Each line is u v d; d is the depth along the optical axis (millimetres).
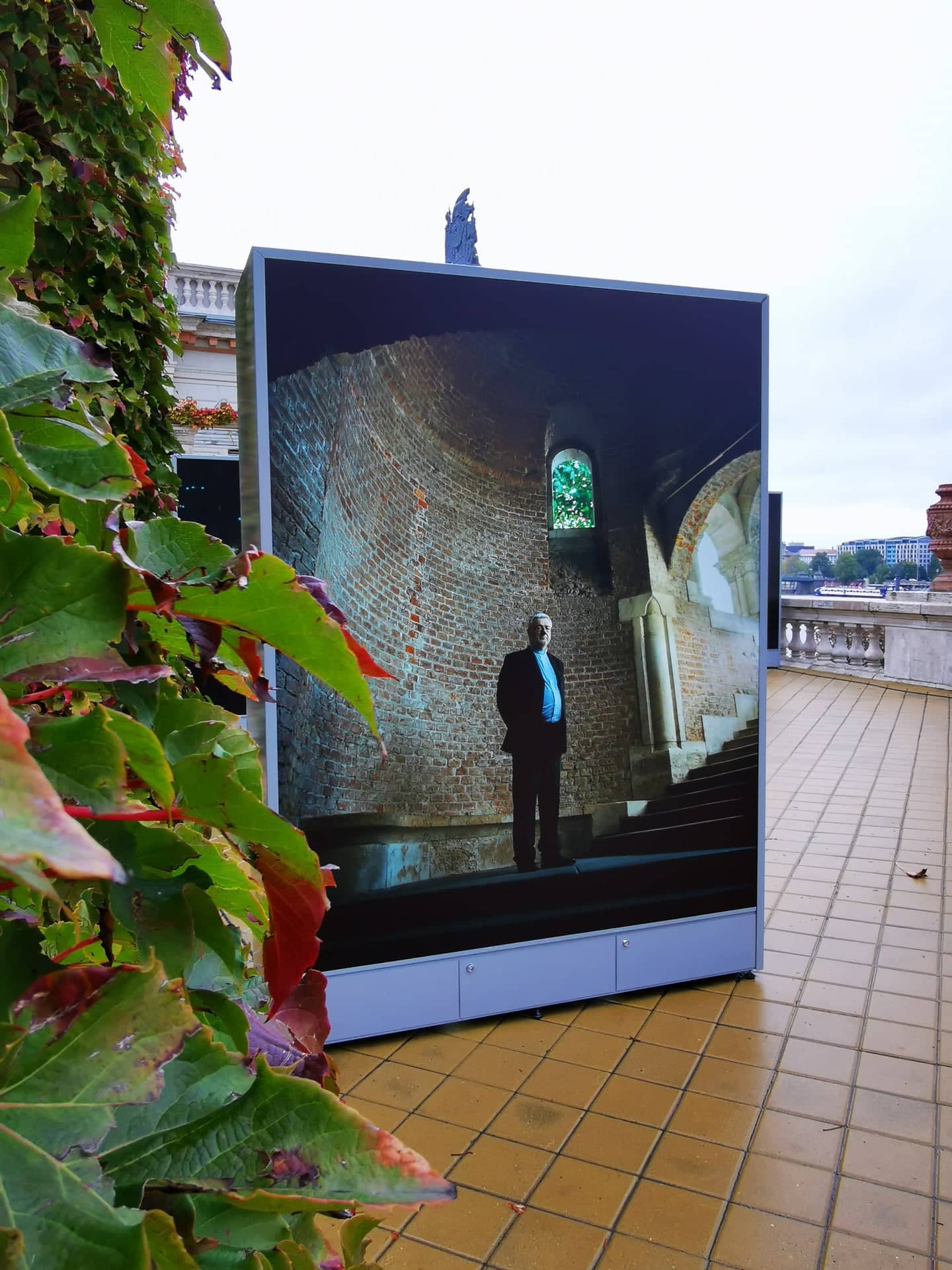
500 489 3410
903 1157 2783
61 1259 343
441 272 3209
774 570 14070
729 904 3955
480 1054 3426
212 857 655
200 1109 453
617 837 3729
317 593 590
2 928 455
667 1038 3537
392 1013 3473
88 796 411
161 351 3426
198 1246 436
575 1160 2787
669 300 3551
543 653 3529
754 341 3705
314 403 3062
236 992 631
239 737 620
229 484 8352
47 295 2695
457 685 3422
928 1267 2336
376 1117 3014
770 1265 2342
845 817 6812
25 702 496
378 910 3395
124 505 487
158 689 601
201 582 479
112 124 2801
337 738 3252
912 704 11086
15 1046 398
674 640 3715
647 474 3596
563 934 3693
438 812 3441
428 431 3277
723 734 3850
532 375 3396
